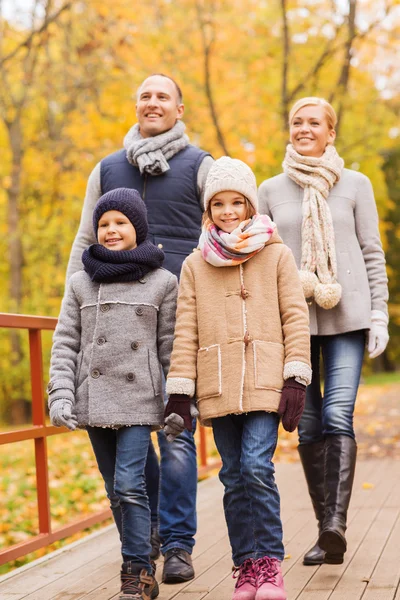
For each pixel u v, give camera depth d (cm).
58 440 1716
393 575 495
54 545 871
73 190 2191
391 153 4300
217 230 461
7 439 544
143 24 2070
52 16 2319
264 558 423
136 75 2039
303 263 543
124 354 452
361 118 2133
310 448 552
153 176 571
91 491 1070
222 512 734
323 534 491
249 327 437
